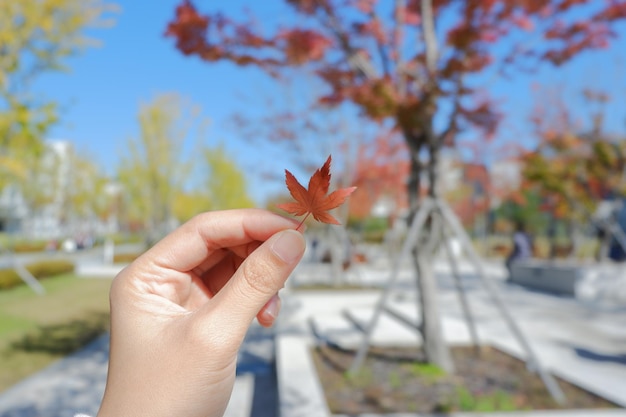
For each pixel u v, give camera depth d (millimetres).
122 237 46312
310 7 4902
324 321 7961
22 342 6980
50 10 8734
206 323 1016
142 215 28203
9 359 6125
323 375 4855
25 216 40250
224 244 1315
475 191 24297
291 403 3922
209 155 30562
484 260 24625
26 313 9195
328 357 5582
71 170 37281
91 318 8984
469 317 5953
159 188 21703
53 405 4699
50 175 33938
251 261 1029
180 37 4723
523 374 4875
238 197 31953
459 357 5520
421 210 4918
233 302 1024
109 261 21875
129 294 1125
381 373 4883
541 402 4082
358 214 19766
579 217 14992
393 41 5246
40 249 33219
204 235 1287
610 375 5453
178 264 1246
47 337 7375
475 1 4414
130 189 22734
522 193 20078
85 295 11906
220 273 1450
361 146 14031
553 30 4848
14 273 13070
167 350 1016
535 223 26281
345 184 12758
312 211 907
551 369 5090
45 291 12609
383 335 6352
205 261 1434
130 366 1025
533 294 12555
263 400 5027
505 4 4617
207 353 998
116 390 1017
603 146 11289
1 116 8570
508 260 15516
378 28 5109
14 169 9500
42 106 8781
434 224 5141
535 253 23406
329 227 13133
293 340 6398
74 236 38781
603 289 11828
